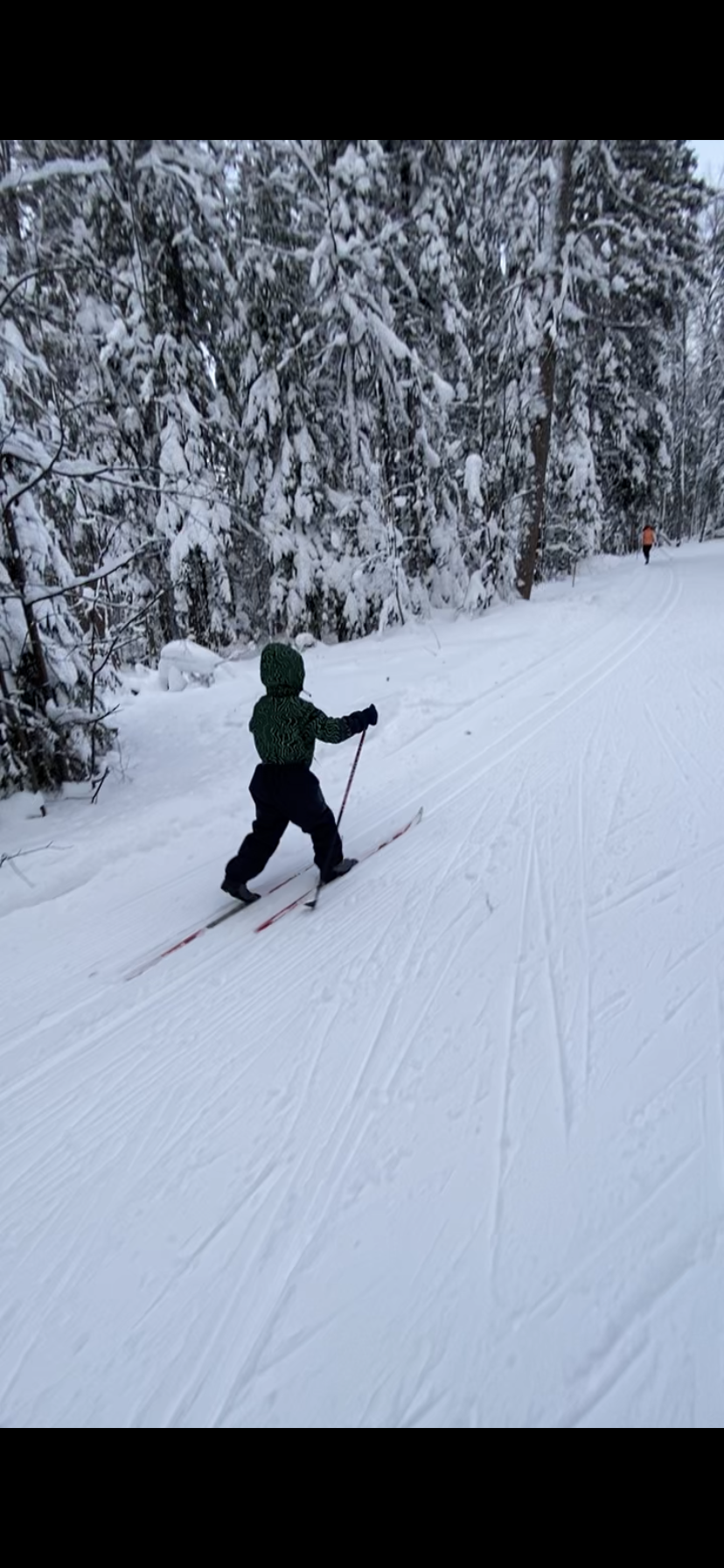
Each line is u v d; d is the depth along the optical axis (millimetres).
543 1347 1592
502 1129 2219
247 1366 1665
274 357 12711
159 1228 2078
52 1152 2434
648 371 24031
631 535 27391
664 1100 2236
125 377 12648
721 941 3000
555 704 7090
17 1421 1613
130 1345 1758
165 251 11961
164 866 4777
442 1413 1500
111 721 8102
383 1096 2449
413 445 13836
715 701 6434
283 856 4770
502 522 15766
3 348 5223
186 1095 2625
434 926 3496
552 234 13273
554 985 2883
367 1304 1756
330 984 3160
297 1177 2174
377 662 10430
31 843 5109
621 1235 1825
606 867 3785
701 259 25844
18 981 3598
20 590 5305
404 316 13273
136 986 3416
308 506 13094
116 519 9836
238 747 7051
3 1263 2035
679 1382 1488
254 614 16047
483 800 4984
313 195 12172
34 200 7598
